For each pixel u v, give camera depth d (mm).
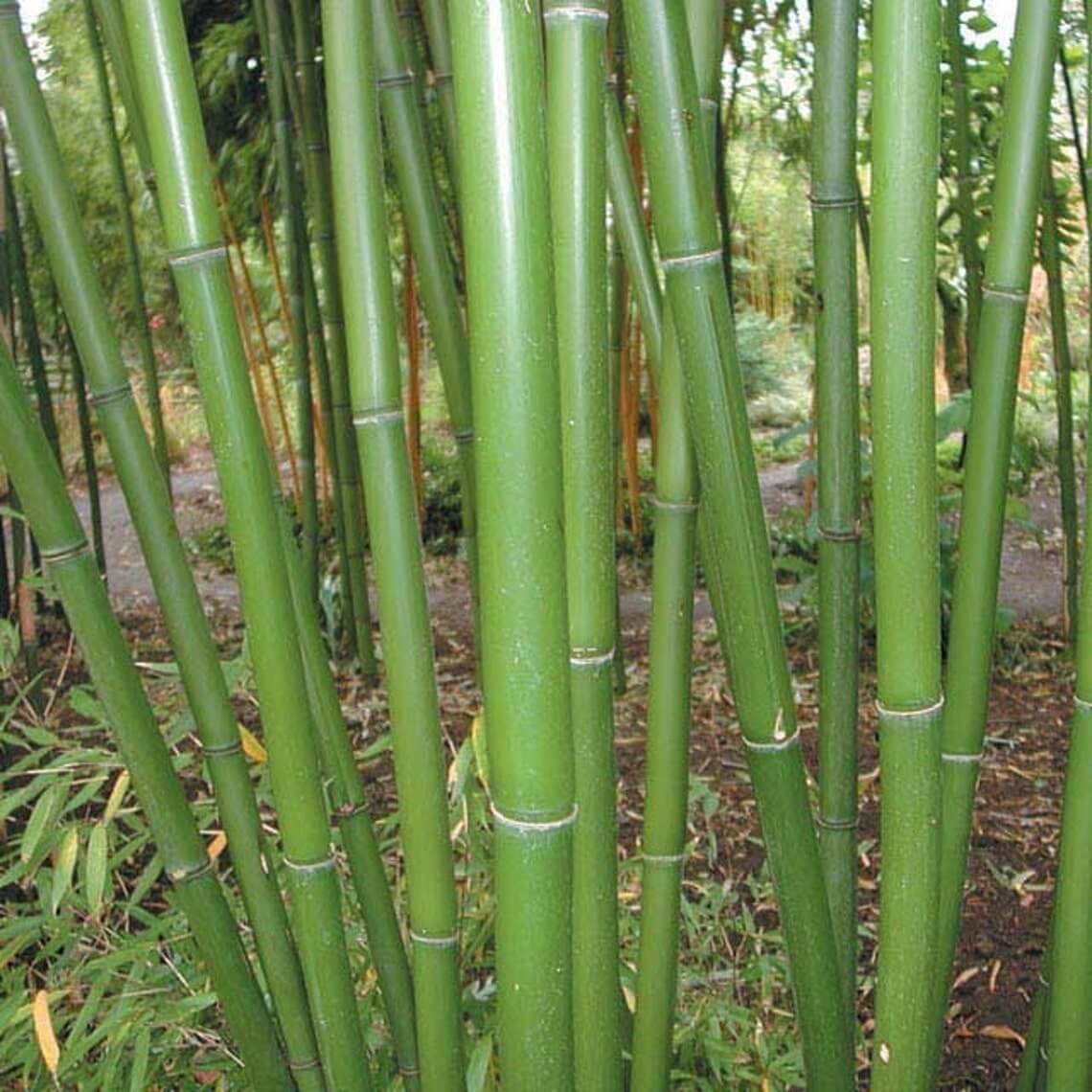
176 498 5867
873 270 666
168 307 5684
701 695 3033
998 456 860
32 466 860
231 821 967
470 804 1330
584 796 822
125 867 1905
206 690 939
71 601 889
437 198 1013
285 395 6066
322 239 2916
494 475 592
